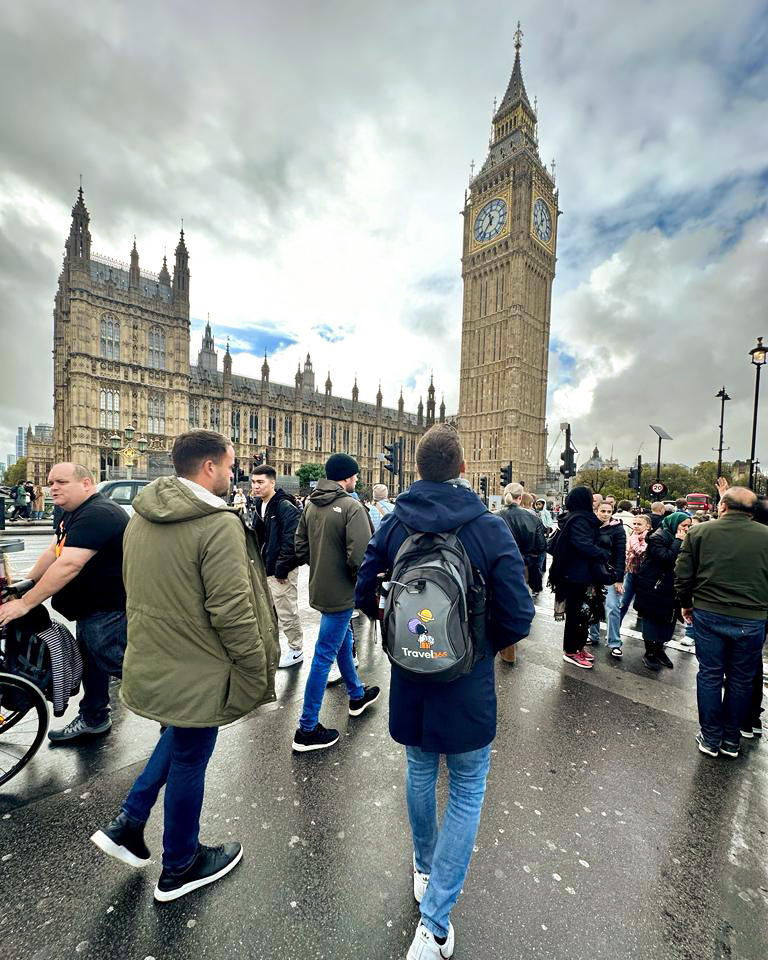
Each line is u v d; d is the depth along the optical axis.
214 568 2.06
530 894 2.29
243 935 2.01
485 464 81.62
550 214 85.31
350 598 3.60
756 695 4.04
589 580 5.57
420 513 1.98
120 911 2.11
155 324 54.09
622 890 2.34
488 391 81.94
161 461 29.83
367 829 2.69
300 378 74.94
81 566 3.17
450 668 1.78
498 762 3.50
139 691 2.10
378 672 5.20
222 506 2.21
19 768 3.06
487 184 82.69
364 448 85.19
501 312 80.25
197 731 2.13
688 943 2.05
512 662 5.63
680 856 2.59
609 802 3.05
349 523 3.53
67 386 52.59
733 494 3.80
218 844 2.53
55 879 2.29
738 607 3.56
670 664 5.68
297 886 2.27
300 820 2.75
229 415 64.88
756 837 2.76
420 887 2.19
